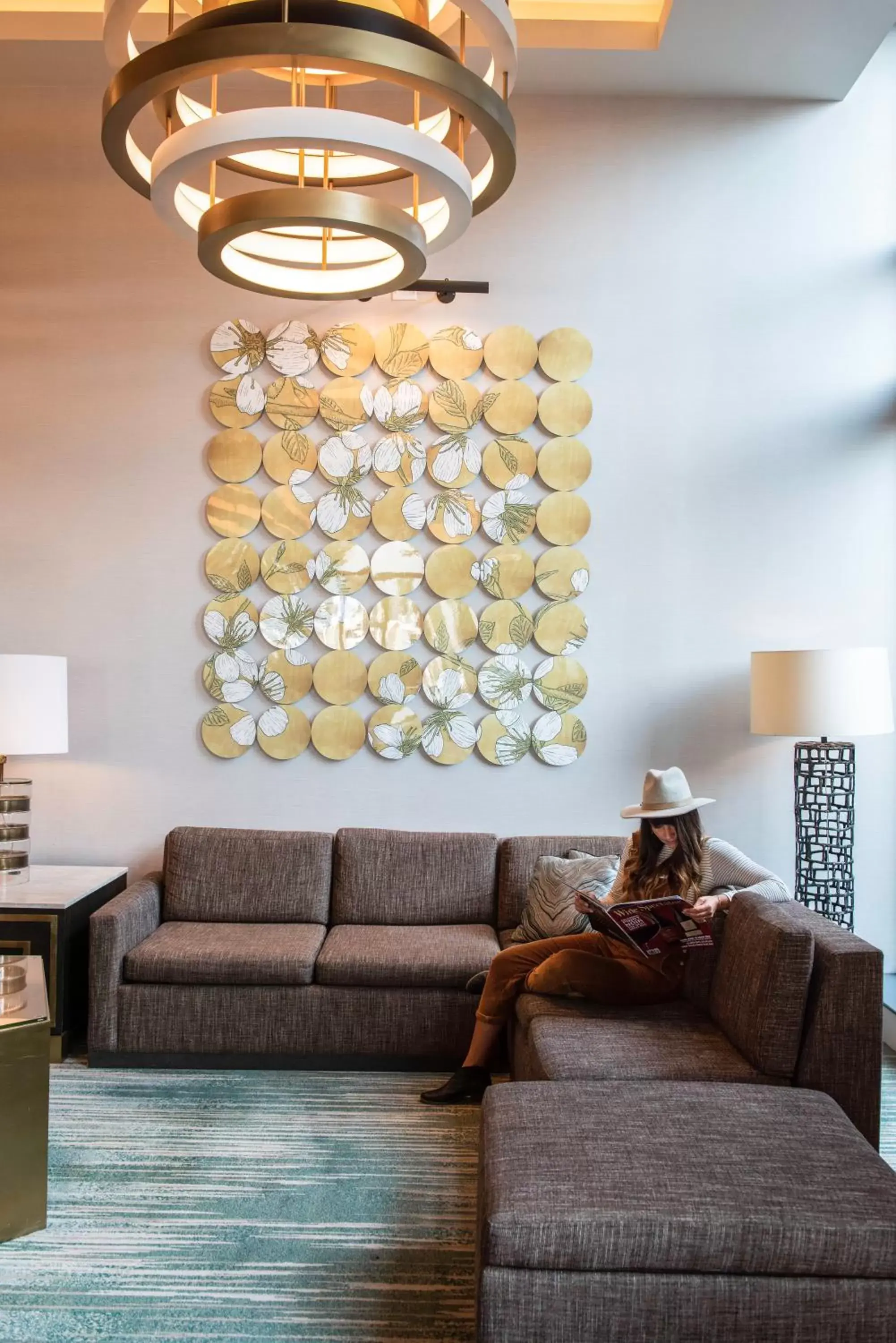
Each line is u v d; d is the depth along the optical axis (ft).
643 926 10.28
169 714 15.01
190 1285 7.80
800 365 15.14
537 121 15.17
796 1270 6.17
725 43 13.82
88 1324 7.32
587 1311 6.13
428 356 15.03
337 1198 9.14
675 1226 6.17
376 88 15.03
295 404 15.01
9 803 13.46
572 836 14.46
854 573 15.07
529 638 15.01
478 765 14.99
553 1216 6.22
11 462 15.03
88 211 15.05
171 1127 10.59
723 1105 7.88
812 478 15.12
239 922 13.76
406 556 15.01
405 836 14.16
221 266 7.89
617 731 15.01
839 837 13.64
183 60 6.26
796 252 15.19
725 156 15.21
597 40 14.01
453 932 13.30
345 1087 11.75
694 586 15.07
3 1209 8.40
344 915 13.84
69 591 15.02
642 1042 9.62
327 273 8.62
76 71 14.70
